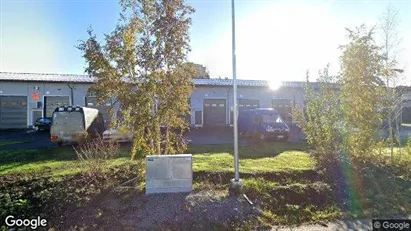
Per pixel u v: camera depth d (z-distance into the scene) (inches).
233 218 229.5
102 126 641.6
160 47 295.1
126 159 366.6
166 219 223.9
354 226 225.8
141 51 289.6
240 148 521.0
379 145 372.2
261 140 629.3
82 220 225.0
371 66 367.6
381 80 374.6
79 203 244.4
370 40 373.1
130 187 270.2
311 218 241.0
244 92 1133.1
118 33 285.0
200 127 1053.2
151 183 257.1
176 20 297.6
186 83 305.6
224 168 334.6
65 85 1002.1
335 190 290.8
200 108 1095.6
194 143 607.5
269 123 639.8
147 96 285.4
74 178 291.3
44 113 989.8
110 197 253.3
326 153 352.2
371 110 367.2
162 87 290.0
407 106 1165.1
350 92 367.9
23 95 981.8
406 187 310.3
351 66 370.0
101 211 235.0
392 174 336.2
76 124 525.7
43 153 458.0
